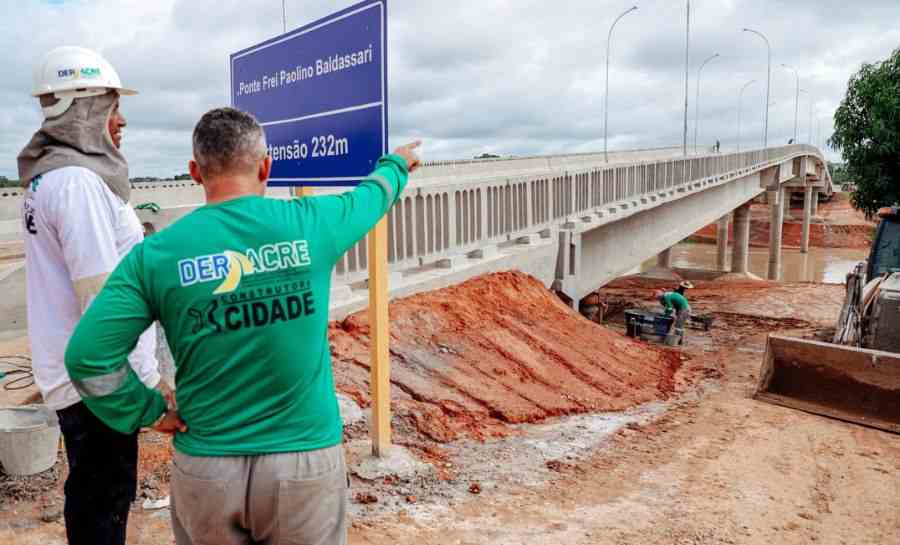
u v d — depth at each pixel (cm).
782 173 4694
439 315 910
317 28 507
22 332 891
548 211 1428
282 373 201
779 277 4903
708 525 489
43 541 394
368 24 462
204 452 201
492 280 1121
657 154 3978
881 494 587
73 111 279
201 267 195
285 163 563
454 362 814
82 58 282
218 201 211
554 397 812
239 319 196
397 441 596
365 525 441
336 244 216
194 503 204
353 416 596
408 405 665
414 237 994
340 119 498
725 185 3338
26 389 593
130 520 420
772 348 903
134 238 295
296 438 205
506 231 1269
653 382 1005
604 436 699
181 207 652
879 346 1011
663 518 496
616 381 954
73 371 189
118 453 294
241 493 201
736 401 901
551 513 488
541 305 1154
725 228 4512
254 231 201
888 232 1313
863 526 519
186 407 204
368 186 239
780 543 475
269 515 207
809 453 691
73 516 288
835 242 6812
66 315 281
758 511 527
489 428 675
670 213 2439
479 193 1165
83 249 264
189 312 195
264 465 200
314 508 209
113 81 291
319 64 510
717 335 1609
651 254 2245
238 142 209
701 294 2500
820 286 2739
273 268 201
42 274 280
